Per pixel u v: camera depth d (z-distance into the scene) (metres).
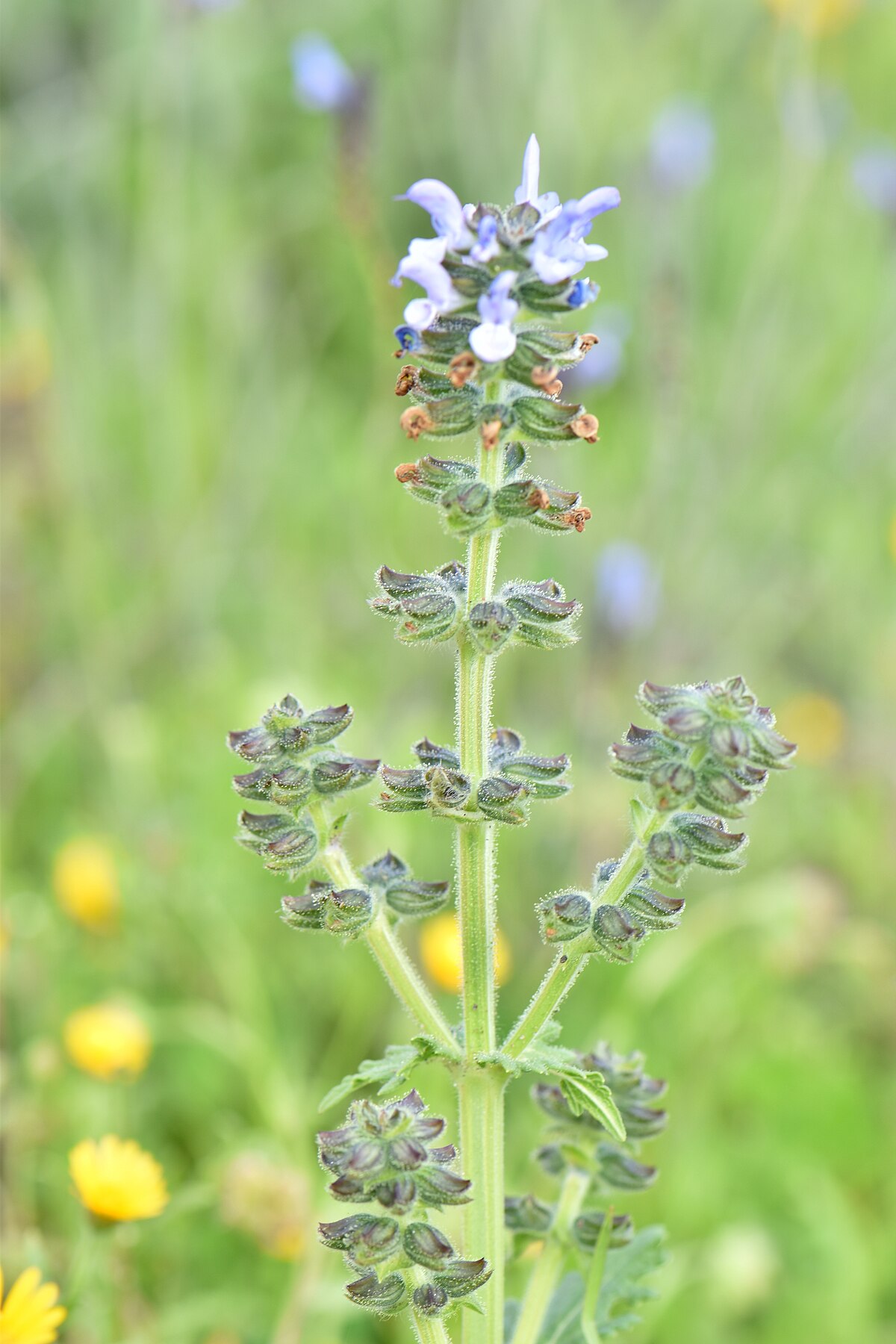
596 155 10.62
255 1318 5.37
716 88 11.59
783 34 9.61
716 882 7.91
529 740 8.20
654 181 9.52
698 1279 5.80
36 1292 4.48
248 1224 5.28
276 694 7.89
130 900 7.14
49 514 9.43
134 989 7.03
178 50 9.62
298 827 3.50
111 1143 4.70
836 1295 5.86
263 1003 6.59
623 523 9.11
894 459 10.27
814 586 9.42
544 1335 3.95
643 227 10.09
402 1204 3.14
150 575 9.44
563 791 3.44
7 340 9.47
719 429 9.61
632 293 10.20
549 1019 3.54
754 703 3.28
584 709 7.86
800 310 10.83
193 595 9.15
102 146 10.62
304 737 3.44
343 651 9.06
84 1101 6.14
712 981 7.21
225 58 10.90
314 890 3.58
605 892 3.44
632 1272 3.95
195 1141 6.43
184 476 9.77
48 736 8.35
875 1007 7.36
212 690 8.62
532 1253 4.16
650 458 9.31
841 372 10.96
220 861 7.53
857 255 11.32
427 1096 5.99
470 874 3.47
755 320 10.61
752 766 3.32
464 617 3.34
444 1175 3.23
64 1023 6.71
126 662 8.82
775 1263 5.89
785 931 7.25
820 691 9.48
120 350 10.74
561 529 3.25
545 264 3.04
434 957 6.25
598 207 3.07
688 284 9.37
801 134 9.44
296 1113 5.85
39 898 7.19
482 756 3.42
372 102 8.22
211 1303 5.29
